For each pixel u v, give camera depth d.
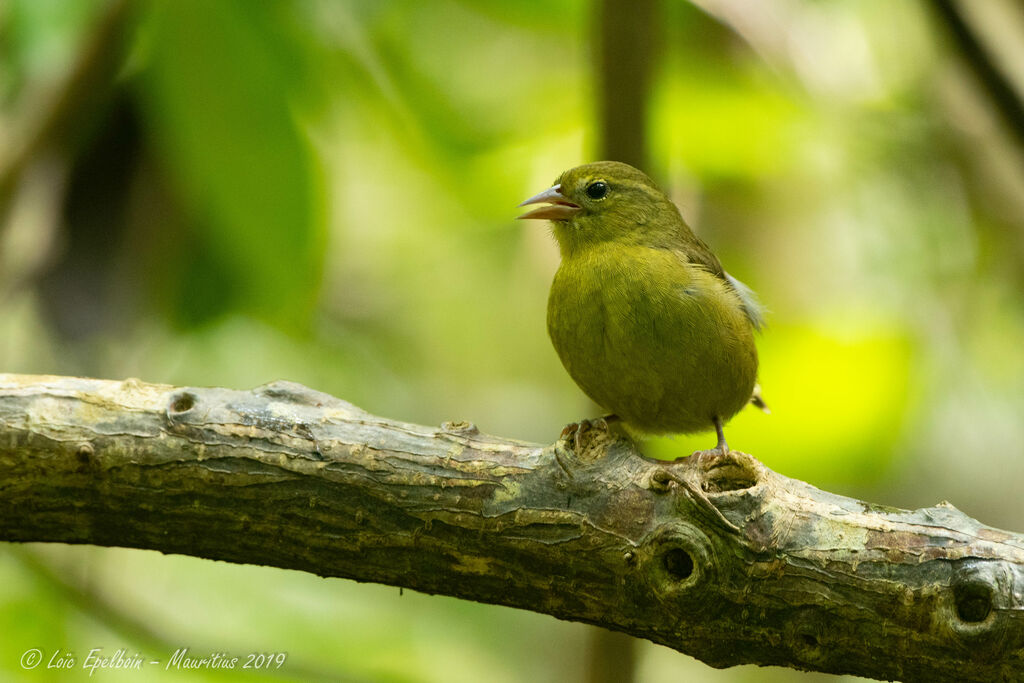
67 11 9.41
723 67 12.91
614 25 9.85
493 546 7.63
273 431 7.84
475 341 16.61
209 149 8.30
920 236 13.77
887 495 14.59
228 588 11.62
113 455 7.75
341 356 14.11
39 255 9.46
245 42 8.24
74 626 10.13
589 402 13.10
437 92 10.35
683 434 10.88
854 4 14.02
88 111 9.37
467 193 10.92
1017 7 10.10
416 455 7.78
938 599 6.93
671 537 7.16
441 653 13.24
